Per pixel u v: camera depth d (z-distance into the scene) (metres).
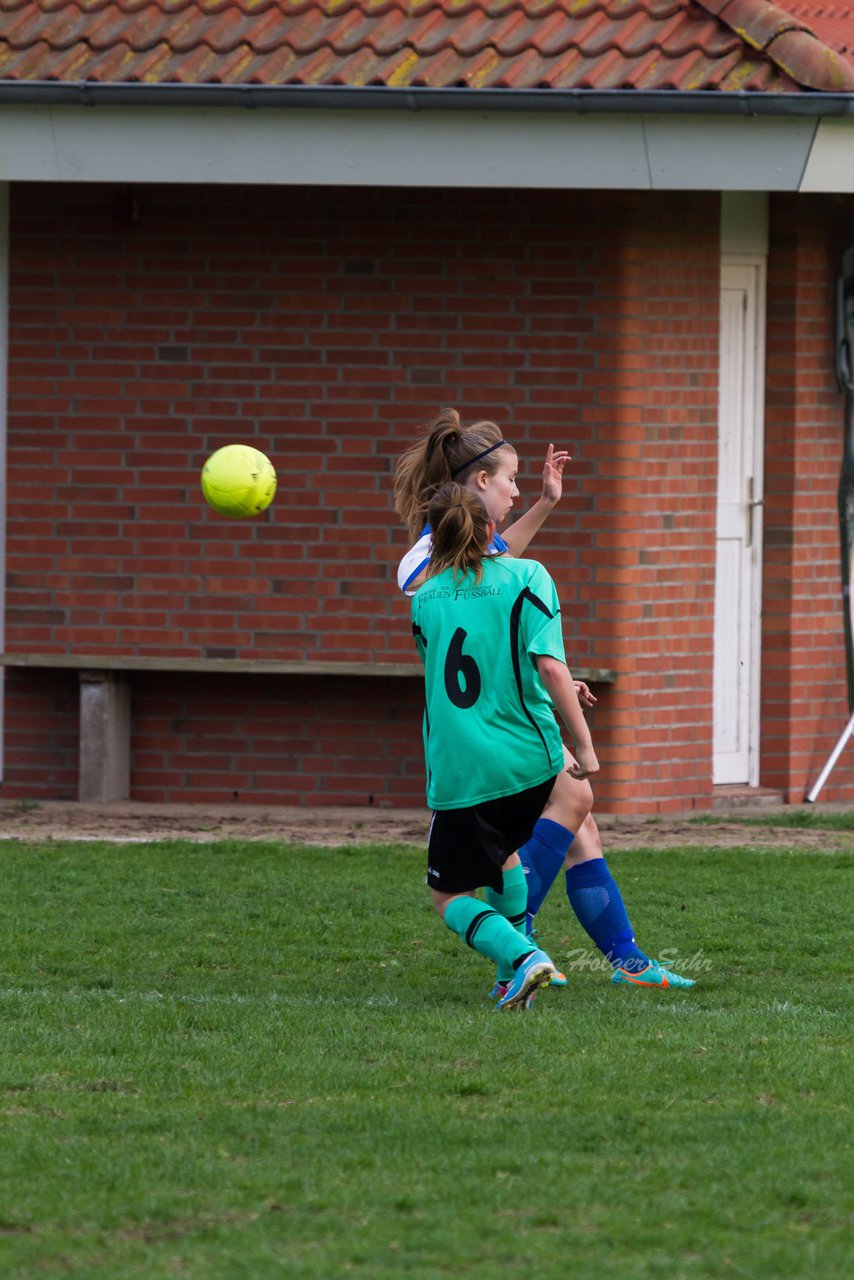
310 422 41.97
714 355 42.28
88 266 42.31
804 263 43.25
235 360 42.09
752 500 43.69
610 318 41.16
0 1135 18.62
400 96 37.47
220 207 41.94
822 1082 20.67
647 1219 16.33
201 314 42.12
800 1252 15.59
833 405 43.91
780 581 43.78
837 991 26.09
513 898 24.81
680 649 42.28
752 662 43.97
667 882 33.78
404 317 41.66
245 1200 16.78
